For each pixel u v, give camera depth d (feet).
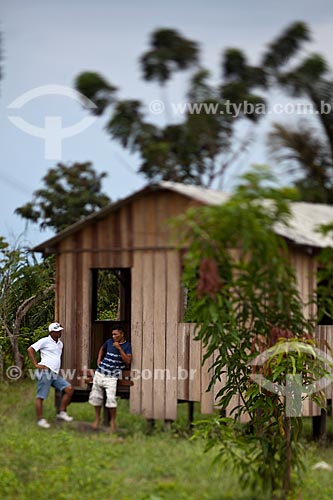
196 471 36.45
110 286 62.08
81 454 38.81
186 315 46.98
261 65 79.92
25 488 33.83
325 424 46.65
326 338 45.21
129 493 33.76
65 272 47.91
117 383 46.52
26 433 43.01
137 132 77.46
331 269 33.17
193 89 78.74
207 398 44.16
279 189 29.43
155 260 45.21
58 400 48.57
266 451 33.06
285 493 33.01
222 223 29.66
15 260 58.49
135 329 46.14
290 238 38.63
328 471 38.63
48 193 87.81
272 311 34.04
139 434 44.04
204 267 30.86
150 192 44.65
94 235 47.01
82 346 47.37
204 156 77.77
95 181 89.51
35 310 60.75
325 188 77.82
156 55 78.28
